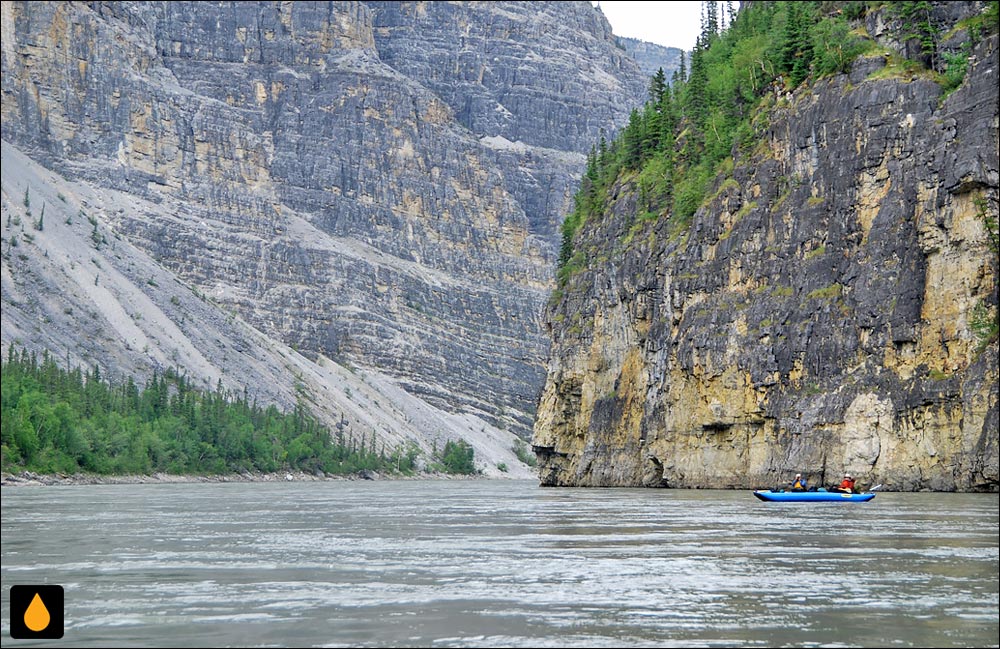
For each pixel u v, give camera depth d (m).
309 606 51.12
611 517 100.94
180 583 58.00
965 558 65.00
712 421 154.75
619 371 184.88
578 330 197.62
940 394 128.25
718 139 171.50
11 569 63.75
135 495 175.75
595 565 64.00
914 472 130.00
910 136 137.75
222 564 65.62
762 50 176.12
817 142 148.88
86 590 55.84
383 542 78.94
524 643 43.66
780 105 158.50
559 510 114.00
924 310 132.75
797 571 60.69
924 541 73.50
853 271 141.00
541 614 49.09
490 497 164.50
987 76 130.12
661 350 171.25
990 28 136.50
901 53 145.75
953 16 145.88
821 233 146.12
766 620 47.62
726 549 70.94
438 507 129.75
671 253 169.38
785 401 144.38
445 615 48.97
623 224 193.00
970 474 123.88
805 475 138.88
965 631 45.38
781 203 151.88
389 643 43.69
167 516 111.50
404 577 59.75
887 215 138.25
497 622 47.44
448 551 72.06
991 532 78.50
